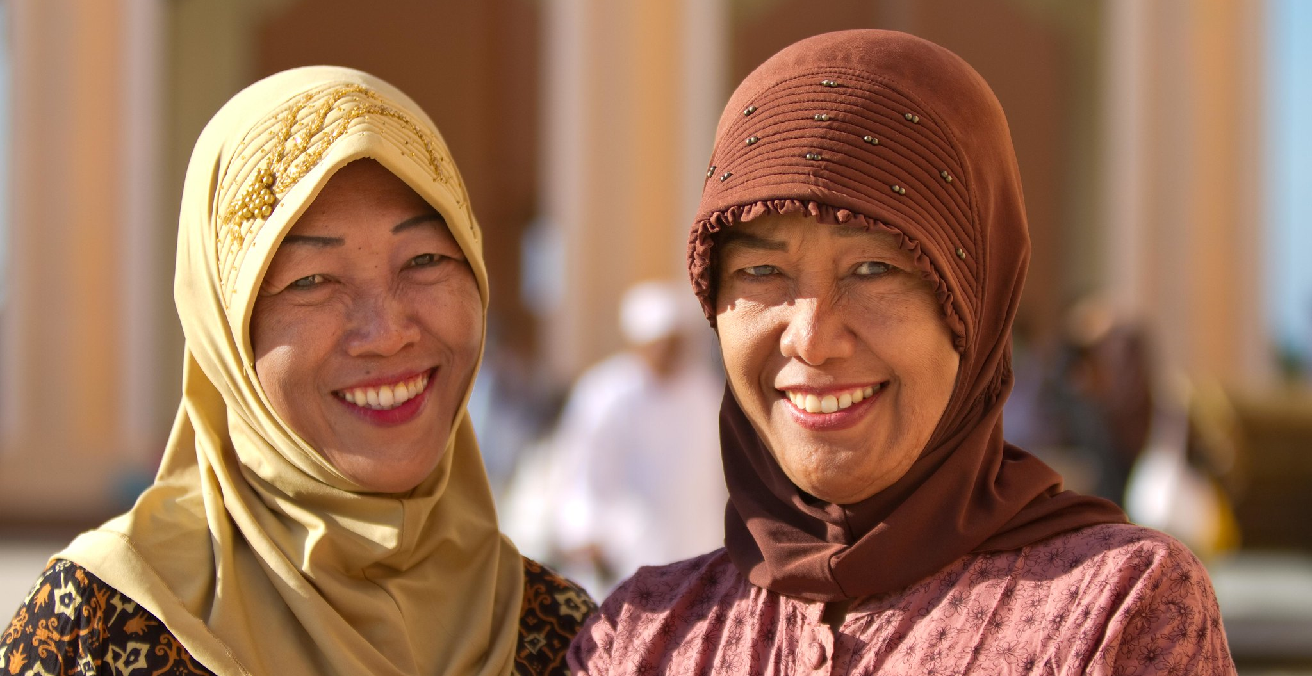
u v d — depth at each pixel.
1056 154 14.42
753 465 2.81
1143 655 2.38
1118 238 13.89
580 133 14.05
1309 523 9.88
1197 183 13.72
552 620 3.29
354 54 14.76
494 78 14.68
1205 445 8.04
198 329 3.07
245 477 3.09
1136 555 2.43
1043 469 2.67
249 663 2.84
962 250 2.52
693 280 2.69
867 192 2.46
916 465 2.60
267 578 2.98
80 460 13.90
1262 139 13.70
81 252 13.96
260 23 14.66
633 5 14.00
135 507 2.97
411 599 3.05
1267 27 13.68
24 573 11.04
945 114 2.54
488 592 3.16
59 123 13.93
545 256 14.52
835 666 2.54
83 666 2.75
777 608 2.71
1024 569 2.52
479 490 3.30
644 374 7.12
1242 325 13.66
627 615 2.89
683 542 7.00
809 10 14.09
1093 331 8.18
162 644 2.82
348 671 2.86
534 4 14.63
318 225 2.89
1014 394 8.62
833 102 2.52
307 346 2.91
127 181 14.05
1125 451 7.94
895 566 2.57
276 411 2.96
